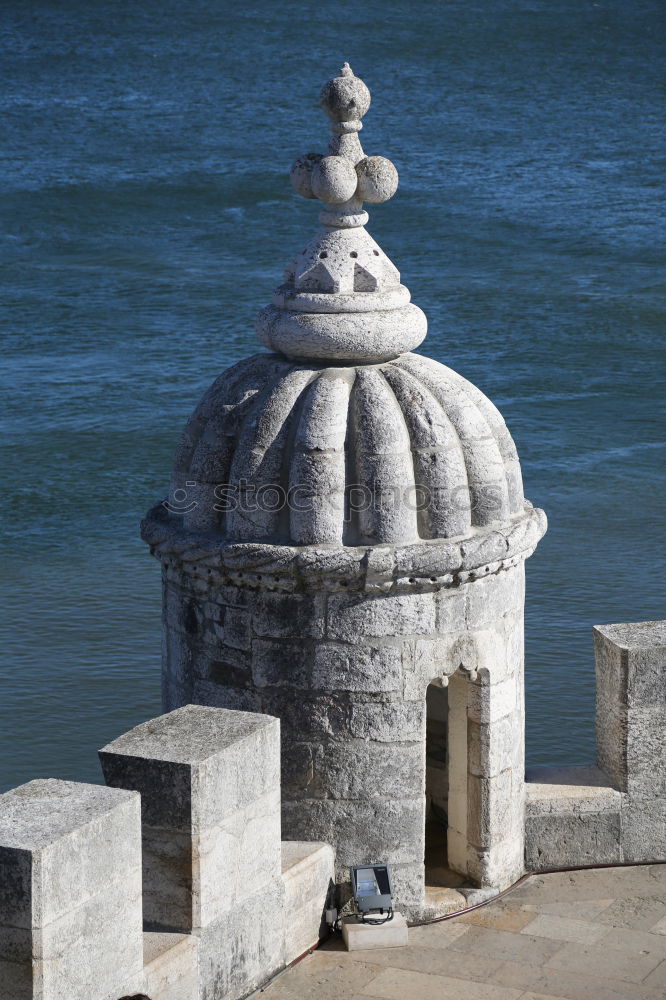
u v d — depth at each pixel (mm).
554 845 39219
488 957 35156
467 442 35625
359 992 33625
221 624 36094
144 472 144375
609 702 39562
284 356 36656
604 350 194125
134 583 110125
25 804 27984
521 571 37281
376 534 34625
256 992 33344
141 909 29125
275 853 33531
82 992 27391
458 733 37125
